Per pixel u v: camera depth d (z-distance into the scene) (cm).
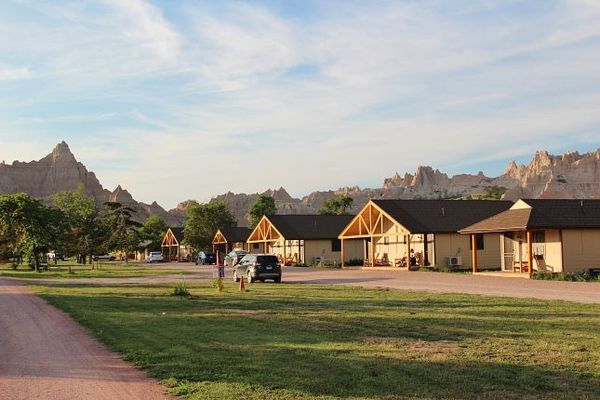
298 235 6234
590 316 1549
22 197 6078
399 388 839
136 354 1152
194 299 2380
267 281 3588
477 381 873
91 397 853
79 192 11581
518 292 2338
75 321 1731
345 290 2650
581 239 3519
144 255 12250
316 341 1245
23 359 1157
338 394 814
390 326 1438
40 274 5291
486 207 4891
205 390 856
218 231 8625
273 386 866
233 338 1312
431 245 4562
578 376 891
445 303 1952
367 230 4947
